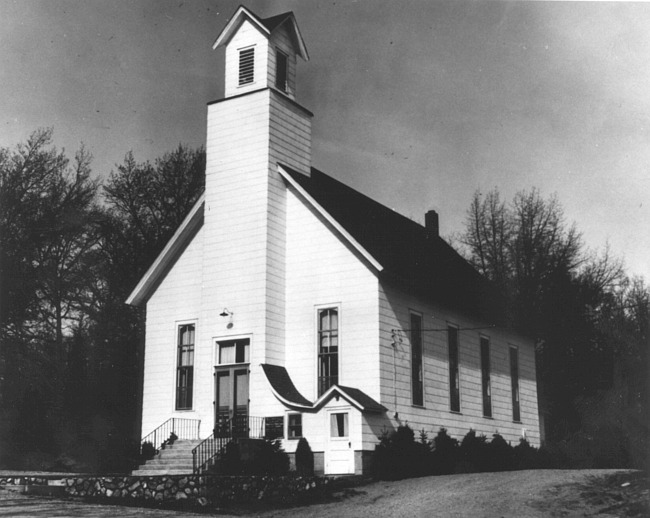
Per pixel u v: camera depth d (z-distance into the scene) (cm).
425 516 1688
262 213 2780
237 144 2903
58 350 4241
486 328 3400
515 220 5159
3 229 4053
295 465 2506
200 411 2772
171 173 4828
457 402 3058
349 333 2650
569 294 4981
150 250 4628
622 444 3459
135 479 2069
